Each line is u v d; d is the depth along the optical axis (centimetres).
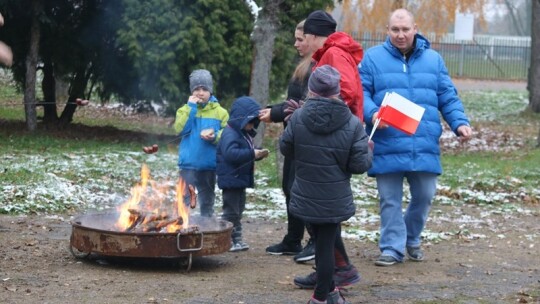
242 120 926
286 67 2133
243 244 960
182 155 986
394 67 908
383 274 854
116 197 1295
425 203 916
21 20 2077
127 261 862
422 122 900
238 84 2103
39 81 3105
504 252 1011
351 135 686
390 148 891
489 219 1284
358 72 834
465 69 5788
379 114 841
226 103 2089
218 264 874
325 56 800
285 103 866
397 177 900
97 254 852
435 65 918
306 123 686
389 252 898
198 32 1953
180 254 804
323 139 683
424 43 926
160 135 2203
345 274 752
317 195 683
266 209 1298
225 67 2041
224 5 1994
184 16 1959
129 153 1788
